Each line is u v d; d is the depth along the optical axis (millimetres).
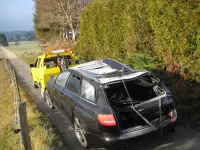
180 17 7766
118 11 11859
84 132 5121
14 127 7039
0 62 30125
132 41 10320
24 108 4270
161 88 5270
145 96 5520
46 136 5957
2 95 11773
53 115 8047
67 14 28234
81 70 5965
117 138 4559
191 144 5238
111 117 4512
